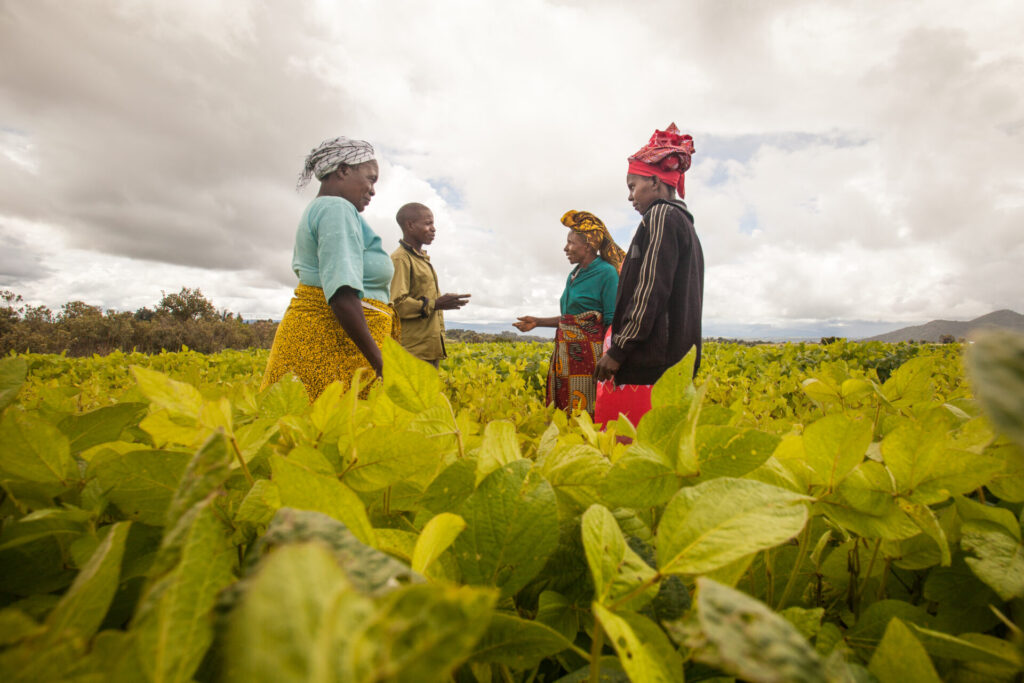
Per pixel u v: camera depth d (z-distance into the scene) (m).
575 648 0.42
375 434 0.61
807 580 0.66
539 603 0.54
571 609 0.56
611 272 4.63
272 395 0.89
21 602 0.45
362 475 0.61
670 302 3.21
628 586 0.41
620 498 0.58
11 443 0.60
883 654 0.40
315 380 2.90
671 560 0.41
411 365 0.68
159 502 0.60
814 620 0.49
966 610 0.58
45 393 0.93
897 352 8.20
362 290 2.93
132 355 6.82
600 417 3.40
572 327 4.64
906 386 1.04
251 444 0.65
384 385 0.69
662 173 3.43
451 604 0.22
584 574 0.57
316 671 0.18
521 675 0.54
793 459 0.63
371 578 0.32
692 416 0.55
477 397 2.33
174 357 7.21
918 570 0.68
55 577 0.51
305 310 2.94
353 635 0.20
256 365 7.16
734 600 0.28
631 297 3.23
